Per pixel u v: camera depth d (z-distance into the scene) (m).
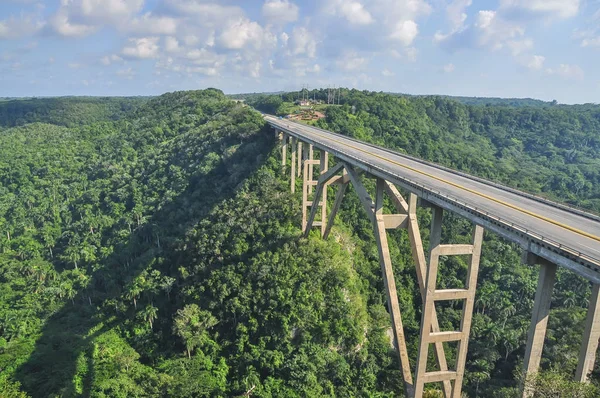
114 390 53.72
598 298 24.17
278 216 71.38
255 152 93.00
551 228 30.78
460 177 47.22
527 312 67.94
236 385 52.53
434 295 39.72
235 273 65.44
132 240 88.69
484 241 85.00
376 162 52.59
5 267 87.00
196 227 78.12
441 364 42.03
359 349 56.16
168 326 66.50
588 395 22.97
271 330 57.47
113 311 73.50
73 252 88.56
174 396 51.44
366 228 77.44
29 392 56.28
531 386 25.56
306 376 51.09
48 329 70.94
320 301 57.69
